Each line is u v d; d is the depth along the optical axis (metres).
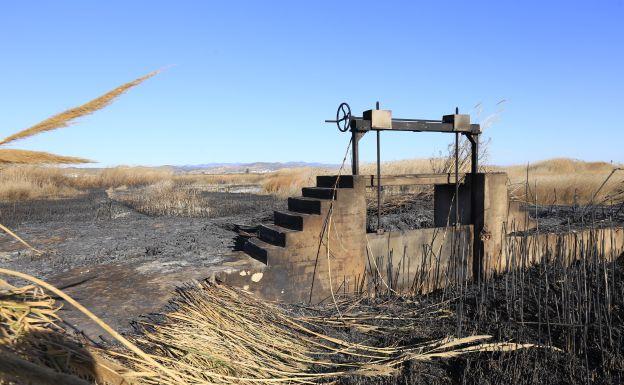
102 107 1.12
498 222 7.34
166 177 31.36
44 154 1.17
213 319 4.60
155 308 4.77
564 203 12.98
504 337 5.21
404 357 4.62
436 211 8.18
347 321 5.61
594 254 6.09
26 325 2.38
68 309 4.60
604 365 4.64
